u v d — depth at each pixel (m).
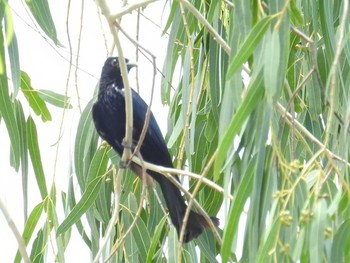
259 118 7.84
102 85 11.79
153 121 11.48
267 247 7.52
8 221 8.81
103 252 11.50
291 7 8.31
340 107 9.98
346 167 8.29
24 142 11.66
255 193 7.80
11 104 10.35
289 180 7.65
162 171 9.61
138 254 11.45
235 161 8.91
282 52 7.83
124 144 10.08
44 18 10.54
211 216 10.14
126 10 8.47
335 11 10.39
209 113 10.99
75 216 11.23
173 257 10.66
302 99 11.19
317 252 7.28
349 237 7.80
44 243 11.56
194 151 11.41
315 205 7.41
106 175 11.66
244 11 8.23
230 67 7.77
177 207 10.54
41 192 11.73
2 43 9.91
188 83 10.61
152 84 9.25
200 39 11.09
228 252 7.78
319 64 10.70
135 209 11.61
